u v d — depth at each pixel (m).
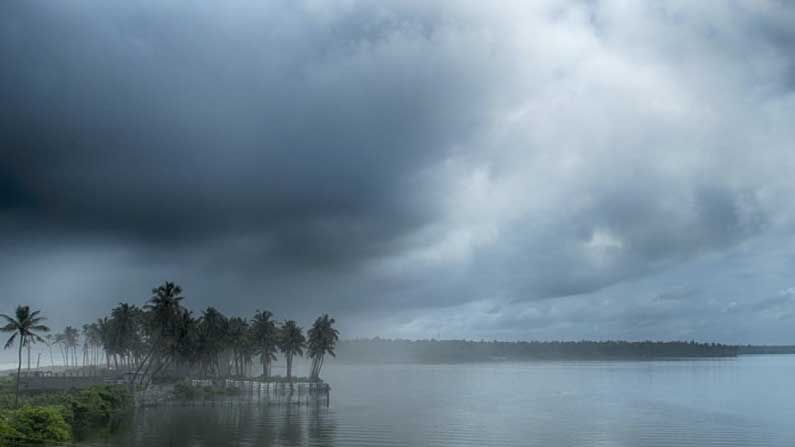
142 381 158.12
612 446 117.94
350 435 122.75
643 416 168.62
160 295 159.88
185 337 170.38
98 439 105.12
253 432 122.38
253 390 180.38
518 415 167.88
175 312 160.25
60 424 92.56
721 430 141.00
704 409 188.75
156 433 115.69
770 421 158.38
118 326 198.75
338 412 163.50
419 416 161.50
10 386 135.25
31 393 125.69
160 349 168.38
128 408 139.12
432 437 124.00
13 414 90.12
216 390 170.12
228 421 137.38
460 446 113.75
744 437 131.38
